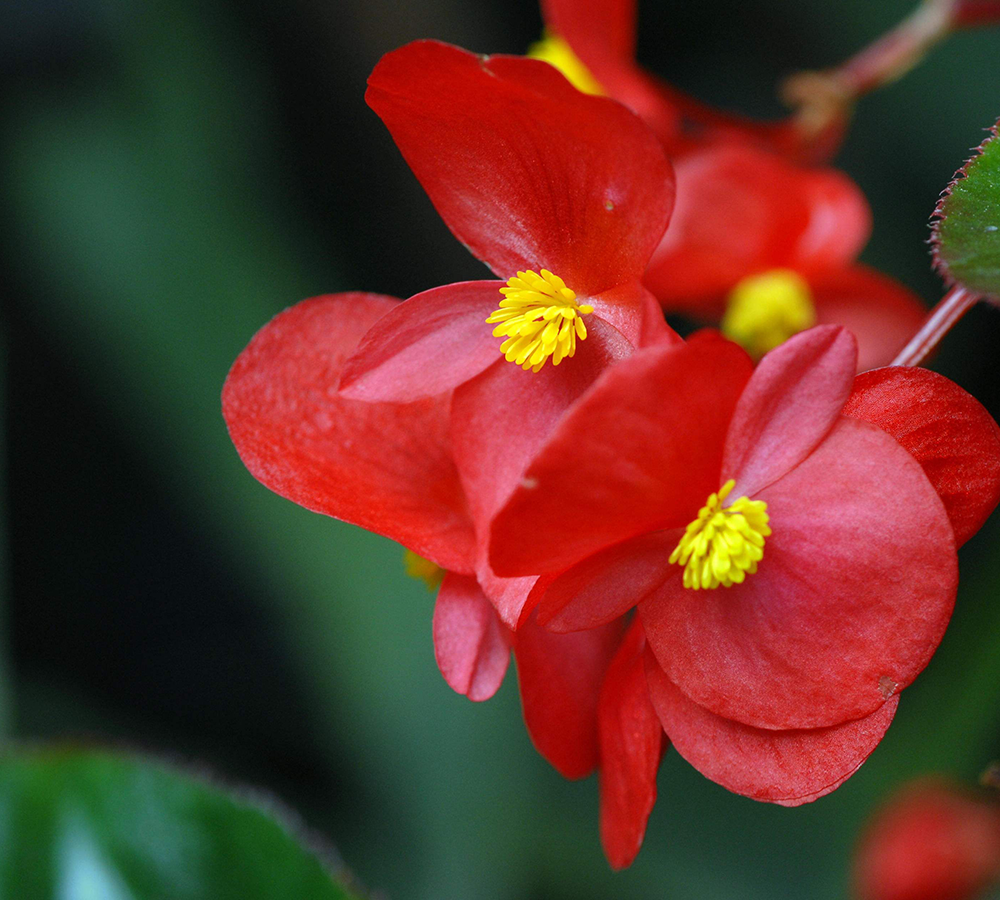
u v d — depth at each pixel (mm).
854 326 371
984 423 276
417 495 287
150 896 318
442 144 279
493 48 676
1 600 475
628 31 341
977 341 606
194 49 667
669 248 356
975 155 275
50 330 710
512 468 282
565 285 282
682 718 280
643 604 279
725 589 278
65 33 684
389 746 564
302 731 699
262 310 624
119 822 320
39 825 320
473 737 563
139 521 735
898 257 627
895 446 273
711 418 270
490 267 283
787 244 361
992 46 613
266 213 658
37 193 644
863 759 276
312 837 319
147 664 719
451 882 548
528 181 279
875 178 644
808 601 276
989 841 467
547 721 287
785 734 278
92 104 670
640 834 281
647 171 274
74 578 728
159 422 612
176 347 612
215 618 728
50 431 731
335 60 672
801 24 670
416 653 571
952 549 272
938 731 533
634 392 266
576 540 271
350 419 288
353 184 694
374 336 283
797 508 276
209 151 657
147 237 629
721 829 564
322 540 589
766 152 373
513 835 555
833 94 369
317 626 580
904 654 274
